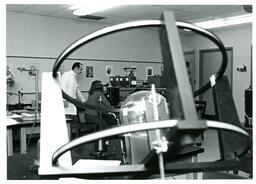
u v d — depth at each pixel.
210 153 4.14
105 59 6.68
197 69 8.03
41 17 5.78
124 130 0.63
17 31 5.51
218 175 1.22
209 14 5.65
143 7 5.14
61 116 0.99
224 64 1.02
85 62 6.37
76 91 4.82
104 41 6.64
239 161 0.91
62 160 0.90
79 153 1.63
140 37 7.25
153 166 0.78
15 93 5.48
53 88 1.04
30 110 4.12
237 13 5.56
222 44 0.91
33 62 5.70
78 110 4.29
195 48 8.06
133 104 1.09
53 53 5.96
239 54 6.95
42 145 0.91
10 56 5.43
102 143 1.59
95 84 5.14
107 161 1.38
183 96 0.57
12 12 5.44
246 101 4.91
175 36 0.64
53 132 0.95
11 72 5.44
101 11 5.47
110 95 5.61
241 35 6.88
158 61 7.64
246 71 6.80
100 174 0.78
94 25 6.52
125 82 6.29
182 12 5.48
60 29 6.04
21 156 1.66
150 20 0.75
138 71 7.25
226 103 1.07
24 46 5.59
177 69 0.60
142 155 1.04
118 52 6.89
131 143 1.08
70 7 5.18
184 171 0.82
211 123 0.62
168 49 0.64
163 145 0.62
